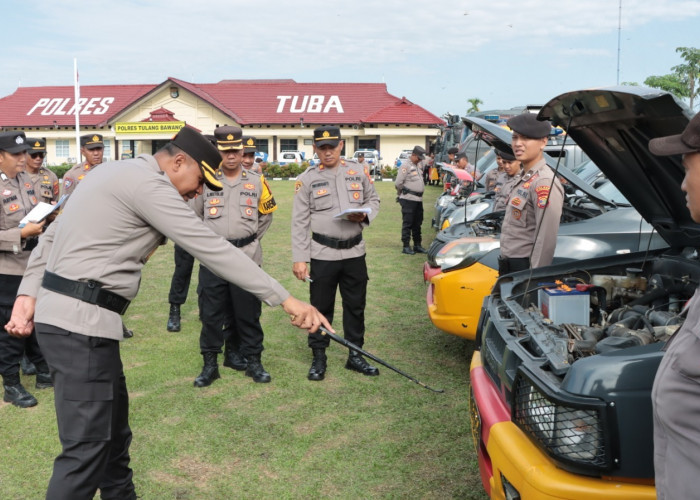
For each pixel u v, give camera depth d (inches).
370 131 1555.1
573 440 80.3
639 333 100.8
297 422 158.9
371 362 201.2
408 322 246.8
